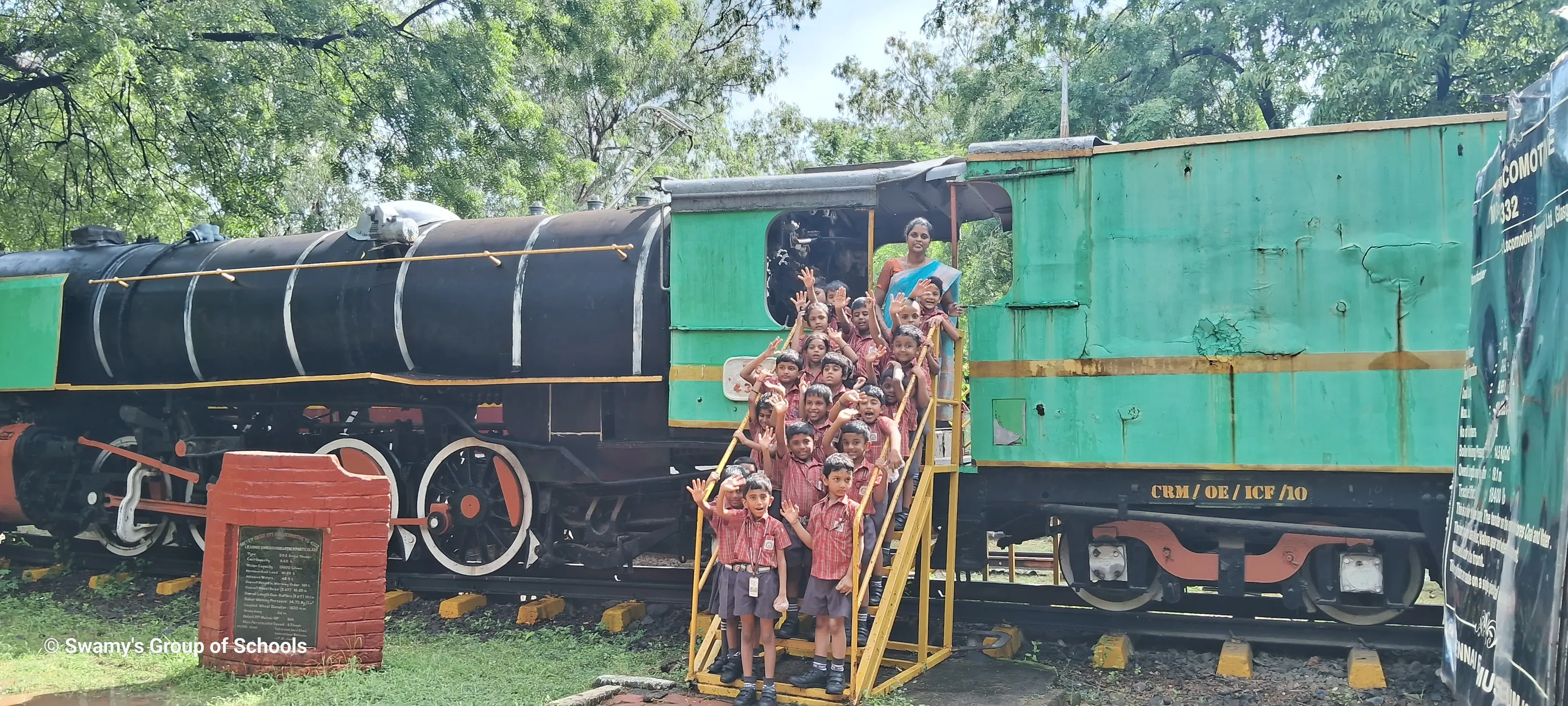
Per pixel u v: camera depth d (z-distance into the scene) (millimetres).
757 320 7664
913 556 6203
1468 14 13805
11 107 16203
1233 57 16844
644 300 8109
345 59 17234
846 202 7516
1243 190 6707
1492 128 6230
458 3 18812
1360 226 6465
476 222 9227
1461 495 4949
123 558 10430
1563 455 3629
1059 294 7051
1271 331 6602
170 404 10133
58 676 6719
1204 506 7062
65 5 13602
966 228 18703
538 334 8406
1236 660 6672
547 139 20594
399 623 8180
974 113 21094
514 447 8617
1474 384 4867
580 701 5785
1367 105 13797
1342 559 6766
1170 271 6836
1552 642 3623
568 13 21453
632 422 8398
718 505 5930
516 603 8812
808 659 6488
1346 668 6652
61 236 17375
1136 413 6859
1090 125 16891
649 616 8234
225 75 15062
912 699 5848
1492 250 4668
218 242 10461
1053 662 7066
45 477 10492
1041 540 12844
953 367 6867
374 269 9094
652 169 33281
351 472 9258
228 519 6680
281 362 9430
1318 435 6496
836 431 6121
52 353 10180
